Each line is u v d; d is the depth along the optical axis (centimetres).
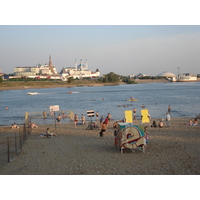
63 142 2536
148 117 3466
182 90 14988
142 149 2119
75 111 6253
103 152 2086
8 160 1900
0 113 6319
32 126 3644
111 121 4353
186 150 2052
